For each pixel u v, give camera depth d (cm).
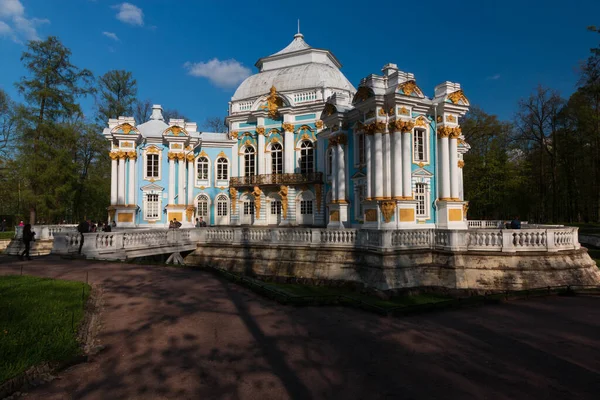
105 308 977
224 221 3738
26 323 768
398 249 1705
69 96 3559
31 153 3284
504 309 1172
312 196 3425
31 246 2350
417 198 2289
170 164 3338
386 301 1520
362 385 623
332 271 1842
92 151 4000
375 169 2138
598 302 1272
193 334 827
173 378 623
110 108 4566
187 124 3841
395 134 2111
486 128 4422
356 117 2448
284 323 941
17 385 556
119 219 3133
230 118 3766
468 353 782
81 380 605
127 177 3216
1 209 4422
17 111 3359
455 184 2352
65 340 702
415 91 2158
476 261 1656
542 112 4247
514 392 607
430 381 643
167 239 2138
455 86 2377
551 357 763
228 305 1064
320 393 591
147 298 1095
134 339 783
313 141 3422
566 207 4828
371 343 827
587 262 1689
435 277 1711
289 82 3672
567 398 590
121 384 597
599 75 3134
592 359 754
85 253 1789
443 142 2331
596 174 3922
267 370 668
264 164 3600
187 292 1188
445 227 2267
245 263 2092
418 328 954
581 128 4000
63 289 1080
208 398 564
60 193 3325
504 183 4031
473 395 595
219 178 3769
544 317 1077
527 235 1642
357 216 2427
